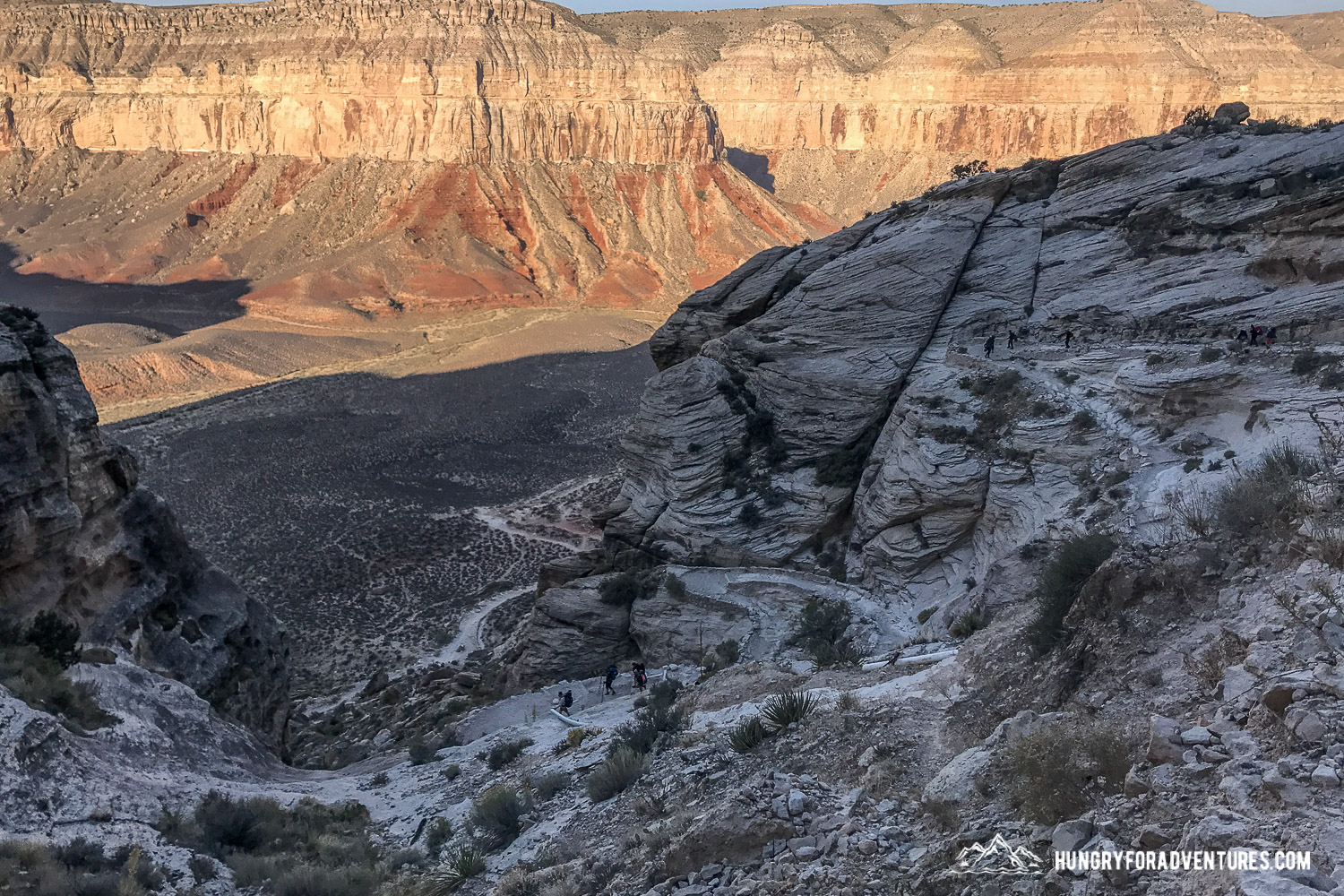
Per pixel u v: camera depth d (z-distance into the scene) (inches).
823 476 1690.5
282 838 789.9
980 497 1423.5
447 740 1316.4
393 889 642.8
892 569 1491.1
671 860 491.2
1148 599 500.1
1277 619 422.0
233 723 1275.8
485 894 577.3
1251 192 1657.2
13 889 581.9
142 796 807.7
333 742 1712.6
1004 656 622.5
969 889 364.5
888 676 778.2
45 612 1093.8
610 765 693.3
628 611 1662.2
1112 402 1387.8
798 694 725.9
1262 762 334.0
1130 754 392.5
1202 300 1549.0
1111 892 317.4
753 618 1499.8
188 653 1332.4
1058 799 382.6
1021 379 1536.7
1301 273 1483.8
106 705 998.4
